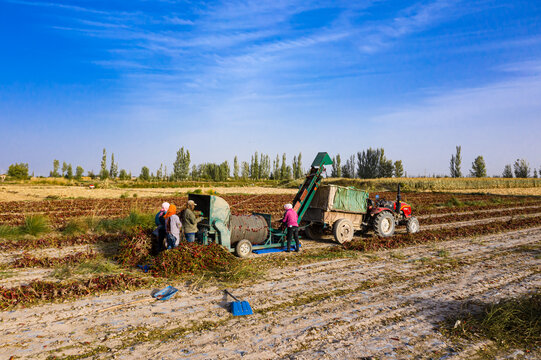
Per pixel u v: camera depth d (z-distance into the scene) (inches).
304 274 322.3
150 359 168.7
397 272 332.8
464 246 464.8
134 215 574.6
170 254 320.5
